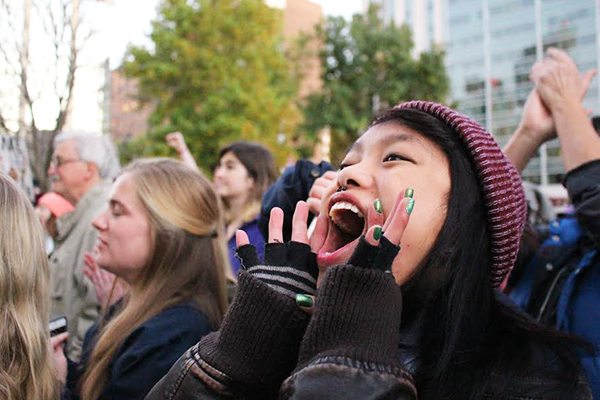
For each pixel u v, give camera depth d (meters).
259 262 0.86
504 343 0.98
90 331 1.83
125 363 1.29
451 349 0.86
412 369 0.89
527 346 1.00
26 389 1.11
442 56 16.97
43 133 4.13
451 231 0.85
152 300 1.47
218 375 0.78
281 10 15.87
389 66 16.89
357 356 0.69
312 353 0.72
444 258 0.87
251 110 14.06
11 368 1.09
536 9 31.66
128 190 1.57
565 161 1.49
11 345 1.10
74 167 2.98
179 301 1.48
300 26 33.38
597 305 1.40
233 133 13.49
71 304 2.50
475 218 0.89
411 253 0.84
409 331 0.92
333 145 17.34
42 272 1.20
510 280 1.71
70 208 2.95
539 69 1.62
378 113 1.04
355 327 0.71
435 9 35.44
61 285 2.52
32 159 4.09
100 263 1.59
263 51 15.49
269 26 15.48
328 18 17.38
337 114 16.41
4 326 1.10
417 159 0.86
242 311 0.79
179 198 1.56
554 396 0.93
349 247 0.81
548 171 27.02
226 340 0.80
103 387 1.37
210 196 1.64
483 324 0.92
